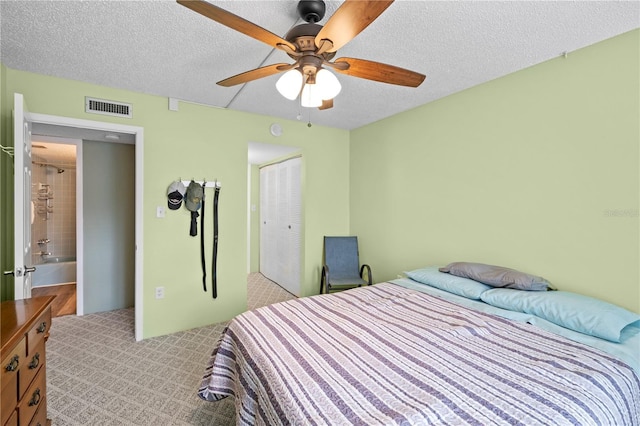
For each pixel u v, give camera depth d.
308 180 3.66
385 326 1.63
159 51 1.98
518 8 1.52
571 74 1.93
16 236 1.71
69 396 1.96
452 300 2.09
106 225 3.54
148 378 2.17
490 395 1.03
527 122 2.15
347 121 3.50
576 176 1.92
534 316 1.72
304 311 1.86
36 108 2.30
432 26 1.67
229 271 3.18
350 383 1.11
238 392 1.46
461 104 2.58
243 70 2.25
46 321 1.57
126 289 3.64
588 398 1.02
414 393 1.05
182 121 2.89
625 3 1.48
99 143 3.49
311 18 1.50
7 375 1.15
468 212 2.54
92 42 1.86
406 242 3.12
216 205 3.07
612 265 1.78
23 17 1.61
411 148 3.05
